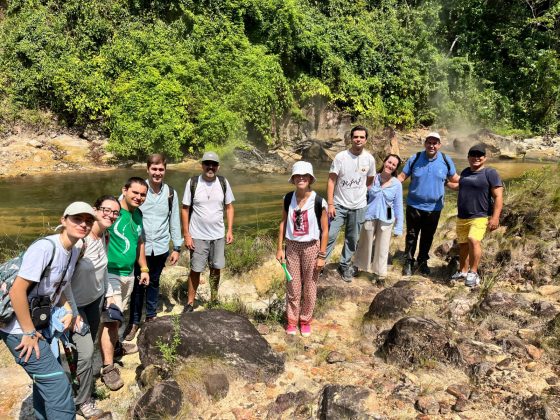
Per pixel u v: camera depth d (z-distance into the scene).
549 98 26.19
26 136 15.88
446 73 26.20
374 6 28.25
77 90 16.31
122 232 4.36
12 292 2.97
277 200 11.43
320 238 4.64
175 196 5.11
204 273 6.60
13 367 4.39
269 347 4.23
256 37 20.56
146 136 15.84
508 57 28.66
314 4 25.80
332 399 3.42
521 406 3.36
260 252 7.08
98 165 15.02
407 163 5.98
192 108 17.03
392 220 5.85
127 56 17.00
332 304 5.41
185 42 18.28
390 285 5.82
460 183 5.52
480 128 25.83
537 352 4.04
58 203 10.84
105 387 4.09
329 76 22.31
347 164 5.62
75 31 17.67
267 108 19.08
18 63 16.83
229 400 3.73
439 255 6.77
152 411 3.45
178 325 4.13
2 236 8.47
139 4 18.80
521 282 5.47
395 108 24.77
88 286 3.72
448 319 4.72
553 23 28.20
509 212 6.66
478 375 3.78
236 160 16.17
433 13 27.97
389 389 3.71
